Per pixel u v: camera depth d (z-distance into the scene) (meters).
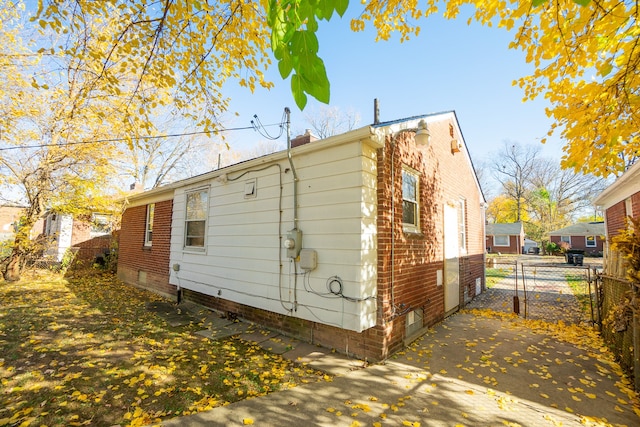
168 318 6.02
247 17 3.38
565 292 10.20
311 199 4.53
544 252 33.22
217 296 6.17
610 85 3.33
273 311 4.98
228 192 6.12
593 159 4.04
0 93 7.58
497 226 37.28
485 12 3.76
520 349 4.63
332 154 4.32
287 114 4.90
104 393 3.12
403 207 5.15
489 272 17.05
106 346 4.40
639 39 2.89
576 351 4.57
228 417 2.74
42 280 10.42
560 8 2.95
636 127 3.57
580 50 3.18
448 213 7.07
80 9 3.20
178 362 3.94
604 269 5.62
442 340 5.02
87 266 12.98
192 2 3.14
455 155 7.90
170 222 8.19
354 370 3.81
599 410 2.98
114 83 3.94
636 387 3.34
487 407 3.01
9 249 10.86
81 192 9.90
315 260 4.34
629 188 8.27
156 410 2.84
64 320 5.68
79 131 8.68
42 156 9.20
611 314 4.41
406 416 2.82
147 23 3.31
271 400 3.06
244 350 4.46
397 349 4.48
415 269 5.19
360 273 3.87
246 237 5.62
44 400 2.97
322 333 4.62
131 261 10.09
